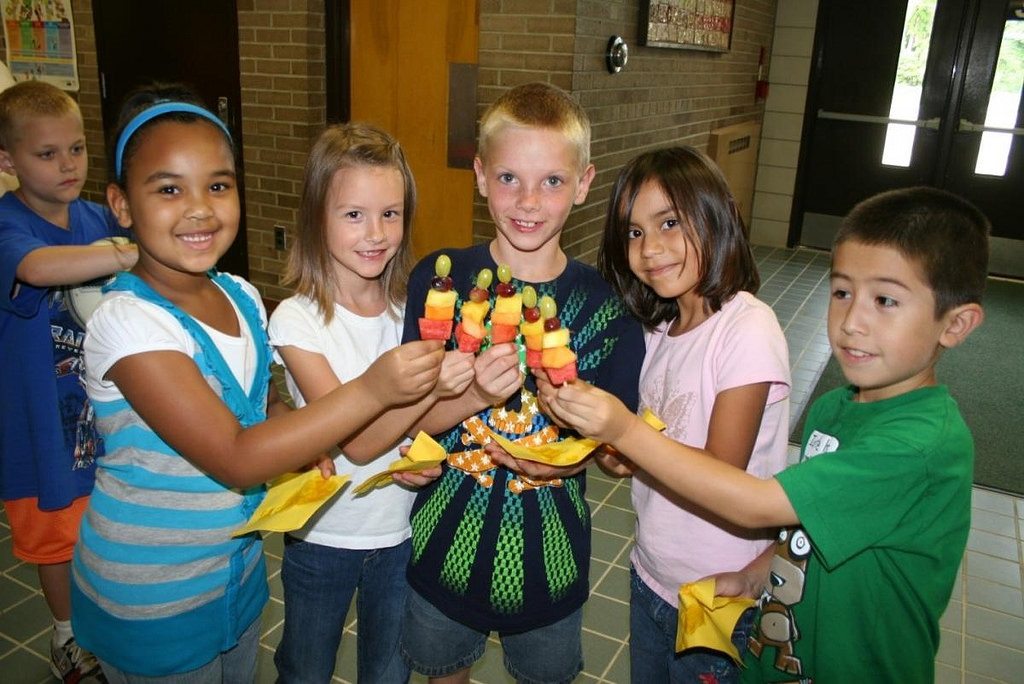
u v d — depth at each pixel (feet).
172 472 4.13
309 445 3.71
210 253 4.08
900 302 3.58
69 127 6.23
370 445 4.51
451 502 4.67
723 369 4.37
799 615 4.02
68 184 6.34
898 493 3.55
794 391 13.83
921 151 22.03
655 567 4.88
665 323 5.01
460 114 13.92
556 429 4.58
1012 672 7.45
